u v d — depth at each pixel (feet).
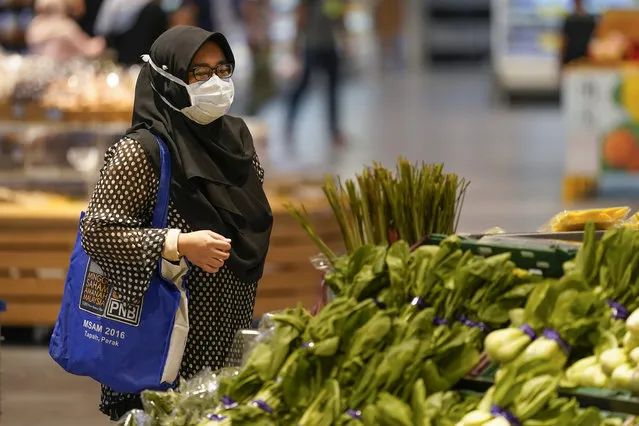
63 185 45.68
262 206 22.36
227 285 21.80
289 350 17.17
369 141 94.99
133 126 21.72
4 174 45.85
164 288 20.95
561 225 22.99
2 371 38.96
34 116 44.62
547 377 15.69
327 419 15.97
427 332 17.01
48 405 35.45
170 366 20.98
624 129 67.92
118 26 60.54
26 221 41.52
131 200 21.01
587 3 111.45
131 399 22.12
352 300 17.35
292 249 41.29
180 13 65.62
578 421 15.28
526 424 15.37
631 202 68.08
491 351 16.72
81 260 21.71
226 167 21.84
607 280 17.60
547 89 122.31
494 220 61.93
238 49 128.98
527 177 77.05
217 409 17.19
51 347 22.02
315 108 121.19
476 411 15.72
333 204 22.58
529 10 121.29
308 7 94.79
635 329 16.28
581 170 68.54
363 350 16.63
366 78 159.43
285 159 84.07
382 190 22.17
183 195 21.20
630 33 74.64
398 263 17.97
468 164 82.64
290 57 123.54
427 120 110.22
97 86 45.11
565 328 16.66
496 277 17.62
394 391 16.26
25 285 41.75
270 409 16.51
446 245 18.12
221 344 21.94
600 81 67.87
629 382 16.05
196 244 20.56
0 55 49.29
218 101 21.08
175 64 21.11
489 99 129.90
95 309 21.35
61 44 57.52
